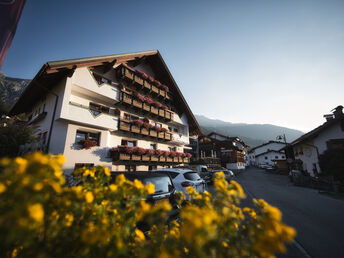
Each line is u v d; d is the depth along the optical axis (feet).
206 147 117.19
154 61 60.75
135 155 43.14
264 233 3.06
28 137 29.27
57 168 3.25
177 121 66.69
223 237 3.29
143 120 53.36
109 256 3.20
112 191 4.11
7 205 3.01
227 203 3.84
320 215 17.94
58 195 3.71
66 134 31.35
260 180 59.93
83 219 3.88
